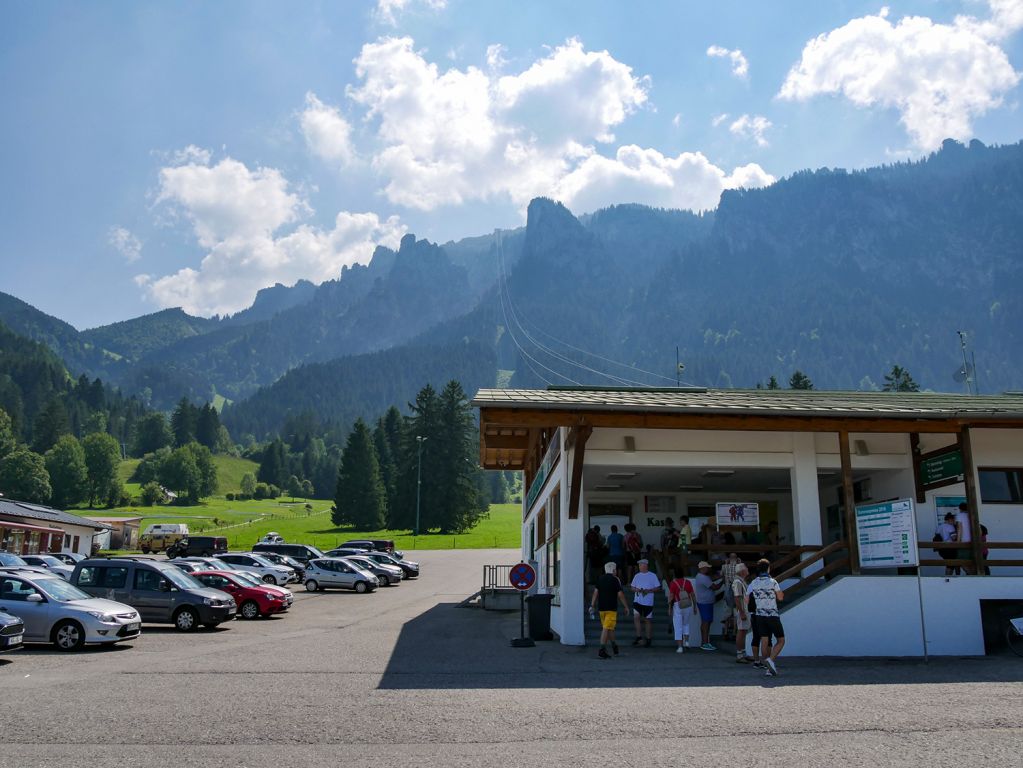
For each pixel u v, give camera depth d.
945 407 18.48
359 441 105.00
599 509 26.06
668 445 19.08
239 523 121.38
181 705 10.19
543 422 17.12
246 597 25.94
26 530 52.06
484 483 124.19
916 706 9.92
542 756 7.66
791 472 19.41
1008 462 19.44
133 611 17.94
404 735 8.57
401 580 46.75
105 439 151.62
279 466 198.75
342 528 103.75
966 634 16.20
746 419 17.31
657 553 22.89
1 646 14.59
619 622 19.69
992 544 16.95
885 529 16.25
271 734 8.59
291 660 15.10
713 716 9.45
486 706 10.25
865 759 7.41
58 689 11.47
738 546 18.41
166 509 146.25
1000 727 8.66
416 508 93.62
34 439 172.88
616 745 8.09
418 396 95.69
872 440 19.50
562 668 14.13
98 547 65.50
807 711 9.69
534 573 18.50
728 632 17.66
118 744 8.13
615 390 21.59
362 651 16.78
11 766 7.27
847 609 16.27
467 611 29.89
